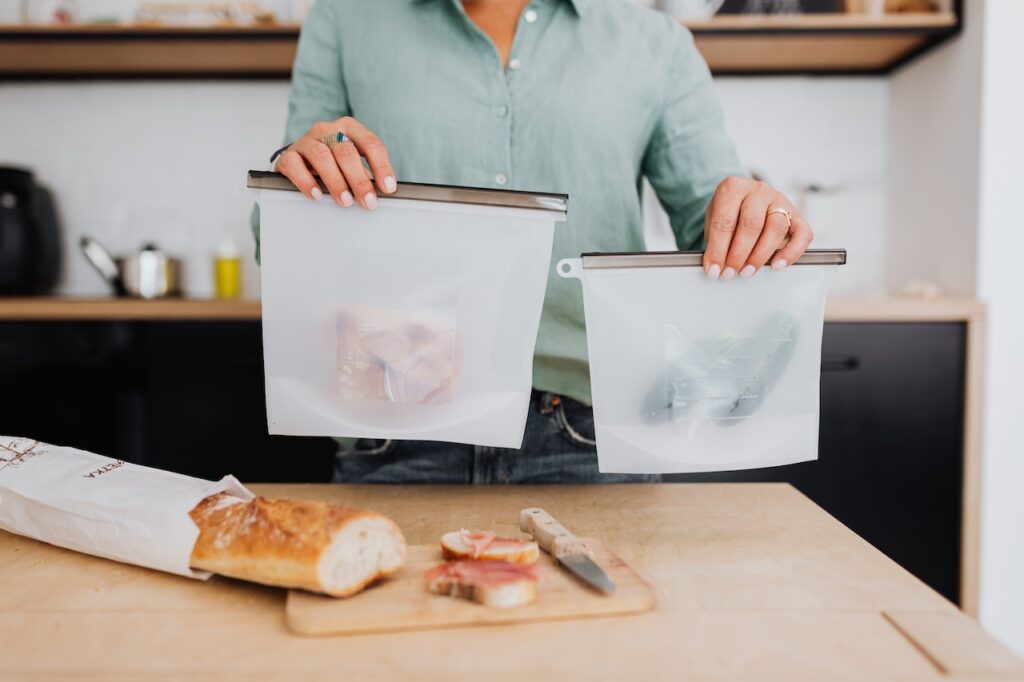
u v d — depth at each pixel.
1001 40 1.75
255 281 2.21
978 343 1.73
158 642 0.52
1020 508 1.79
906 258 2.08
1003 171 1.77
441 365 0.74
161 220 2.20
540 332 1.00
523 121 1.00
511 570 0.58
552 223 0.71
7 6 2.07
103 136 2.18
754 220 0.71
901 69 2.09
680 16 1.91
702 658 0.50
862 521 1.77
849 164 2.17
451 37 1.00
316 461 1.82
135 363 1.80
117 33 1.85
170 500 0.65
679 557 0.68
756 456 0.74
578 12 0.99
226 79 2.15
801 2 1.92
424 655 0.50
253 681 0.47
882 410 1.75
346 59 1.03
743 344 0.72
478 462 1.00
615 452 0.73
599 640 0.52
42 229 2.06
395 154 1.02
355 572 0.57
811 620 0.55
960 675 0.47
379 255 0.72
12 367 1.79
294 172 0.69
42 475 0.71
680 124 1.05
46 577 0.64
